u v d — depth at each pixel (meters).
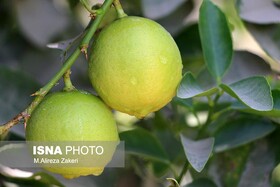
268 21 0.56
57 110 0.43
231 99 0.55
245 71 0.57
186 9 0.63
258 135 0.54
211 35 0.54
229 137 0.55
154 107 0.44
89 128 0.43
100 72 0.43
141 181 0.66
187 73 0.46
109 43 0.43
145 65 0.42
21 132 0.57
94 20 0.44
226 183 0.55
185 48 0.62
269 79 0.59
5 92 0.60
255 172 0.54
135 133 0.56
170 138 0.61
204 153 0.49
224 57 0.54
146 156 0.57
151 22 0.44
